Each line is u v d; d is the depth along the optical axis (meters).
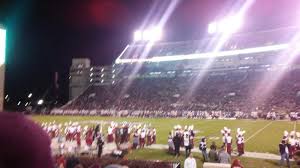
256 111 56.97
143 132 34.16
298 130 40.12
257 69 75.12
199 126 46.94
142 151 31.48
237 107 61.38
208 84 76.00
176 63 85.75
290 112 54.06
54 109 80.44
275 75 71.81
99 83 91.06
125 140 34.28
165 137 39.34
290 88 64.81
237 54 78.06
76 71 93.06
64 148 31.98
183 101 70.19
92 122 55.94
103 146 31.27
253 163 26.11
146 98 76.44
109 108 74.25
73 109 77.94
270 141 34.62
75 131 37.56
